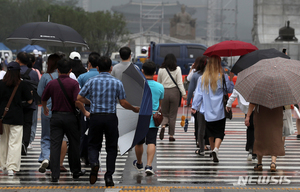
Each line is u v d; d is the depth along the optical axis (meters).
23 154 23.47
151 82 19.30
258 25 86.44
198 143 25.08
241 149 25.36
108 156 17.00
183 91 27.05
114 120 16.56
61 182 17.92
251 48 22.70
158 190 16.41
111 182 16.95
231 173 19.64
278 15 86.56
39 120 37.53
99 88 16.48
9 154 18.88
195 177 18.89
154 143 19.20
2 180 18.22
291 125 21.11
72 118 17.47
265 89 17.39
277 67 17.72
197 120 25.52
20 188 16.67
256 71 17.97
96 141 16.81
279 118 19.16
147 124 16.89
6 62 81.38
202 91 21.56
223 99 21.23
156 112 19.14
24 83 19.16
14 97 18.91
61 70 17.53
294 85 17.25
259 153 19.42
